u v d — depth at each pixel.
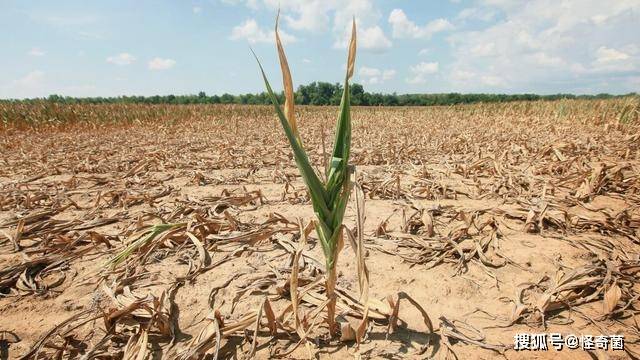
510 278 2.24
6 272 2.33
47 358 1.63
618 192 3.90
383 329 1.79
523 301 2.00
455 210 3.30
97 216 3.43
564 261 2.42
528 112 16.61
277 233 2.78
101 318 1.91
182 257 2.53
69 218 3.44
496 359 1.60
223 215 3.38
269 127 14.47
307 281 2.10
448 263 2.42
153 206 3.68
